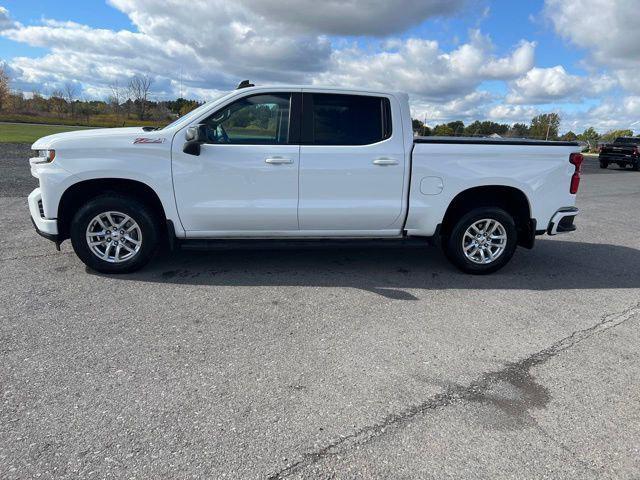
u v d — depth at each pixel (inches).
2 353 127.6
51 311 155.6
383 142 193.5
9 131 1125.7
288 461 91.2
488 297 184.4
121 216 186.5
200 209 186.2
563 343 146.2
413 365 129.2
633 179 778.2
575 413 109.8
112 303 163.9
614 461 94.6
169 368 123.1
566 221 211.6
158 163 180.5
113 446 93.4
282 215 191.2
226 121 186.9
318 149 188.7
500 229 207.8
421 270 215.8
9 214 297.9
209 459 91.0
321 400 111.3
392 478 87.8
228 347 135.6
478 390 117.8
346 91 192.4
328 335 145.6
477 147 197.5
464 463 92.4
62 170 176.1
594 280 211.0
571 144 206.1
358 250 246.7
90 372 119.6
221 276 196.4
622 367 132.1
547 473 90.6
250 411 106.2
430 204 199.2
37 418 100.9
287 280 194.7
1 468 86.5
